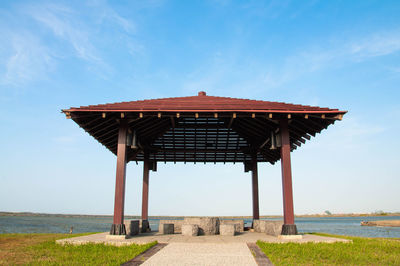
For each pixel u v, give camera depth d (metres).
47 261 6.37
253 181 15.44
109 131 11.98
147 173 14.88
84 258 6.67
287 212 9.95
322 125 10.80
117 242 8.88
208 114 10.09
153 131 13.77
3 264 6.14
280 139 10.81
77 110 9.48
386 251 8.06
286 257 6.89
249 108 10.23
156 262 6.32
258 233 13.45
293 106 11.05
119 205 9.77
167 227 13.10
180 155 17.16
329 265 6.16
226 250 7.91
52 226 43.00
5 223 49.72
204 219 12.62
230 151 15.89
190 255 7.15
